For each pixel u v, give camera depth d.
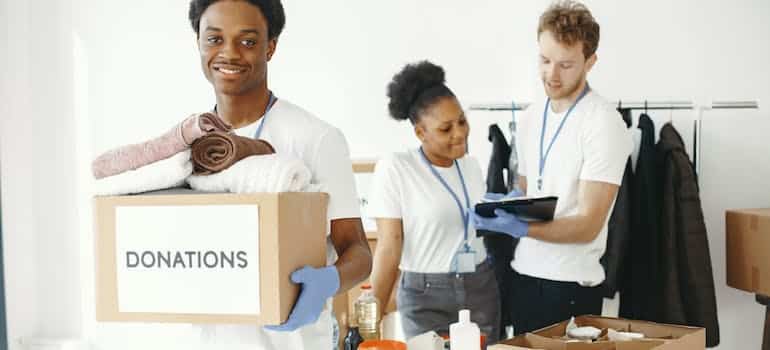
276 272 1.17
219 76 1.53
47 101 3.39
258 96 1.56
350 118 2.95
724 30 2.71
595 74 2.82
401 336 2.74
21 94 3.41
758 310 2.74
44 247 3.43
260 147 1.33
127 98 3.27
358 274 1.40
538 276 2.66
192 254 1.20
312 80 3.01
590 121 2.56
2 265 3.37
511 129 2.78
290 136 1.52
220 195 1.19
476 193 2.74
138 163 1.24
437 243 2.70
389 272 2.74
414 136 2.81
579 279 2.60
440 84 2.80
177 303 1.21
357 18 2.95
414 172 2.73
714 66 2.73
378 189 2.76
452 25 2.85
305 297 1.22
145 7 3.22
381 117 2.91
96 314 1.24
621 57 2.78
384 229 2.74
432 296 2.71
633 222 2.68
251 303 1.19
